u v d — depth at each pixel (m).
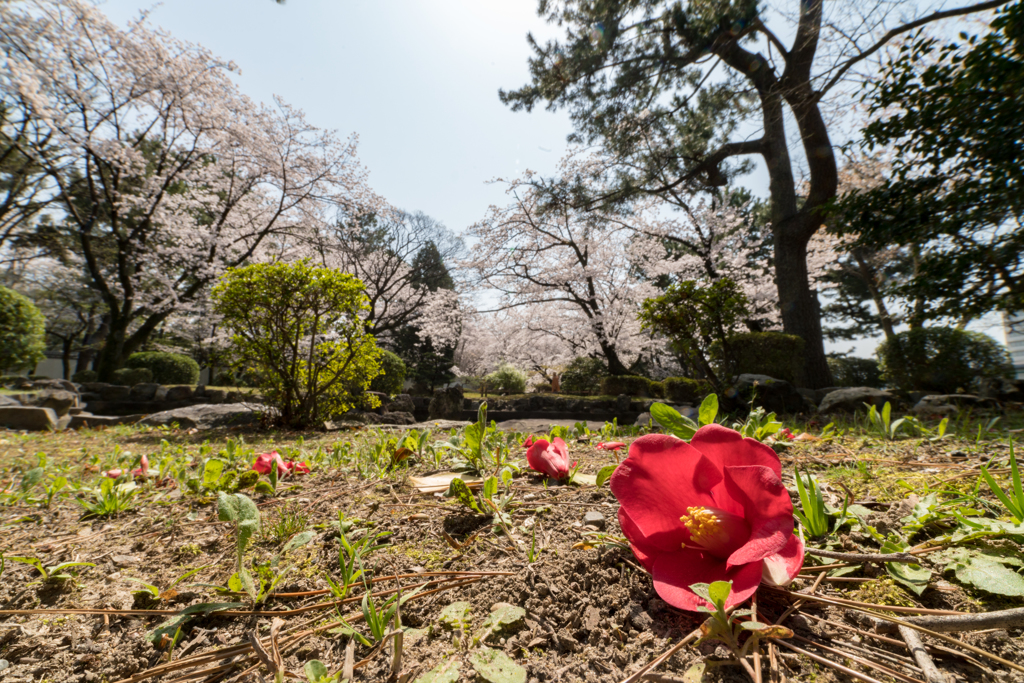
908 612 0.83
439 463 2.18
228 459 2.63
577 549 1.17
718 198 15.22
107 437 4.97
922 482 1.49
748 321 13.45
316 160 14.88
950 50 5.47
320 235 17.14
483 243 15.02
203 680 0.85
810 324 9.64
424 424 5.62
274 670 0.82
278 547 1.37
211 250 15.27
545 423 6.18
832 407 5.64
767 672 0.73
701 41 9.24
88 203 16.42
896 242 6.46
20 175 15.68
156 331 22.75
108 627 1.03
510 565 1.13
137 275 15.10
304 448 3.56
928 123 5.60
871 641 0.80
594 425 5.86
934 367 7.82
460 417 10.05
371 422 7.12
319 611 1.02
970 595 0.87
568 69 10.38
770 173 10.80
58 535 1.64
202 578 1.22
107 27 11.93
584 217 12.95
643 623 0.88
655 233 14.95
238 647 0.93
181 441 4.48
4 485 2.62
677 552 0.88
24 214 15.94
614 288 16.67
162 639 0.96
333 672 0.82
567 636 0.86
